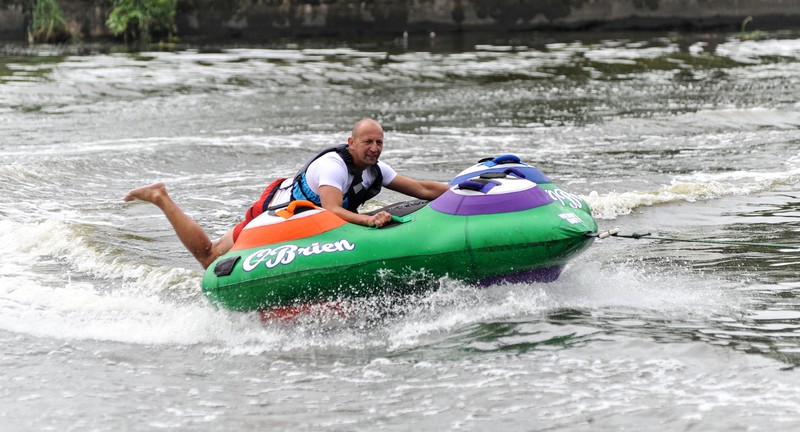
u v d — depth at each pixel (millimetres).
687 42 98562
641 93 70188
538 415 17859
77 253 31688
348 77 77500
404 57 88750
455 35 107000
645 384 18969
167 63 85562
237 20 108812
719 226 32812
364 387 19797
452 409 18375
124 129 56469
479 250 22953
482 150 49844
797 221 33125
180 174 44875
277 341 23188
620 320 22859
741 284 25766
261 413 18688
